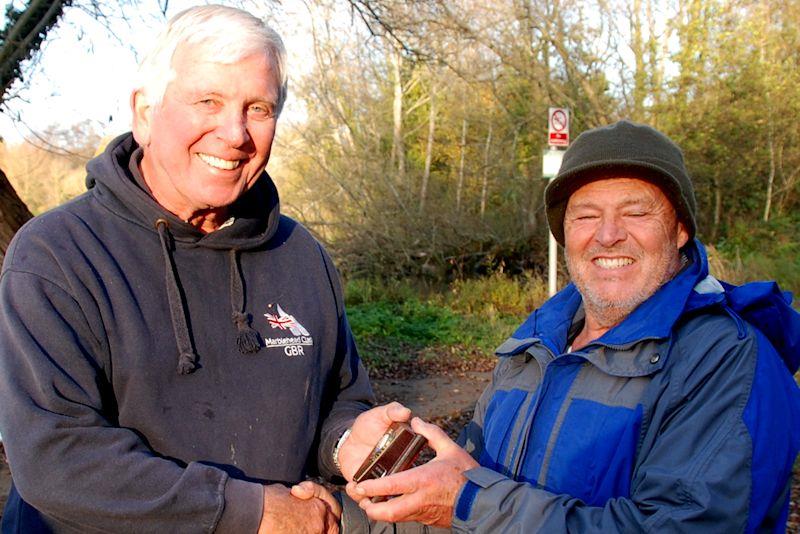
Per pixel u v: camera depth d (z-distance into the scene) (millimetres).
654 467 1617
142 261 1872
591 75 14641
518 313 12484
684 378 1677
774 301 1728
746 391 1595
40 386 1604
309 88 15086
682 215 1930
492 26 12484
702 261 1887
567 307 2195
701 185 16531
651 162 1863
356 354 2445
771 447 1562
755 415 1570
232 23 1847
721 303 1764
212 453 1850
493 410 2141
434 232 14078
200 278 1947
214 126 1854
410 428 1924
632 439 1721
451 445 1877
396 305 12547
